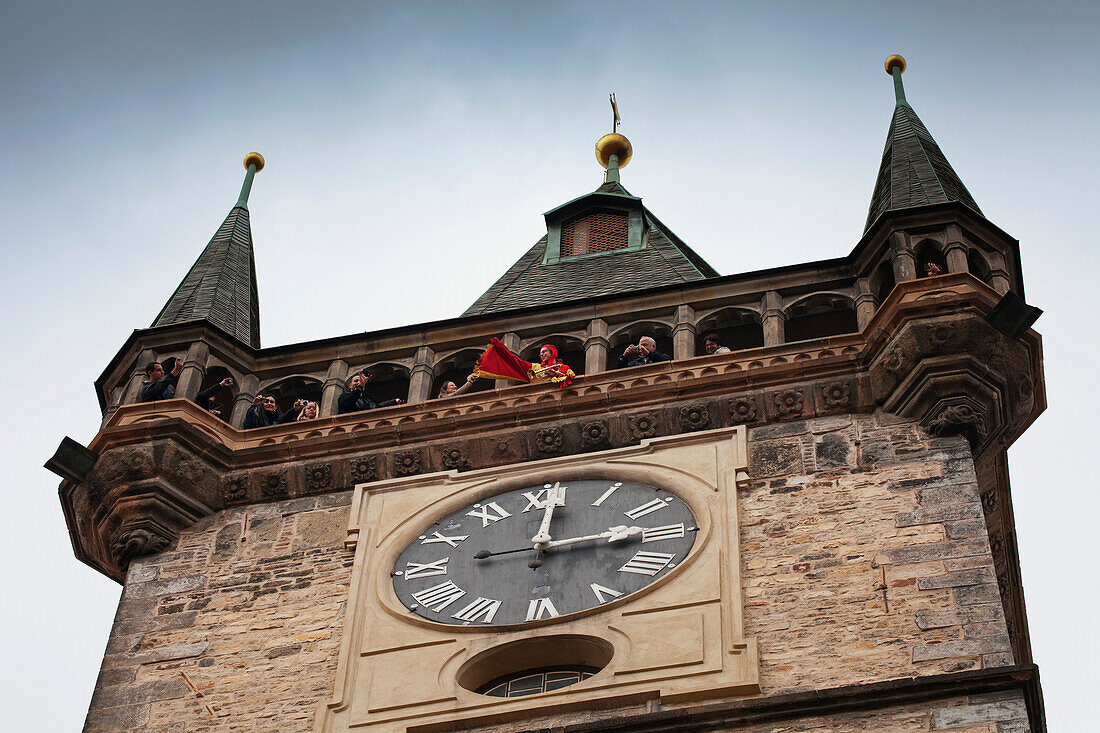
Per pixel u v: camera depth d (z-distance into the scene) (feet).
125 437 101.81
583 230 132.26
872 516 91.15
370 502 99.45
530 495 97.81
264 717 88.02
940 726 78.95
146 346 109.40
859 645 84.58
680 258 124.06
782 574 88.94
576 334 108.17
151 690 90.38
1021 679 79.46
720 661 84.69
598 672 86.79
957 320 97.40
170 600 95.45
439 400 103.30
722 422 99.14
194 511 100.78
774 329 104.47
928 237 104.83
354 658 89.61
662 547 92.38
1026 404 98.94
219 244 122.52
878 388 98.22
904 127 118.11
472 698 86.12
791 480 94.58
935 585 86.69
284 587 95.04
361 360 109.70
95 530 102.06
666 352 108.99
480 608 91.20
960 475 92.58
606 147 151.64
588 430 100.17
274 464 102.17
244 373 109.91
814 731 79.92
